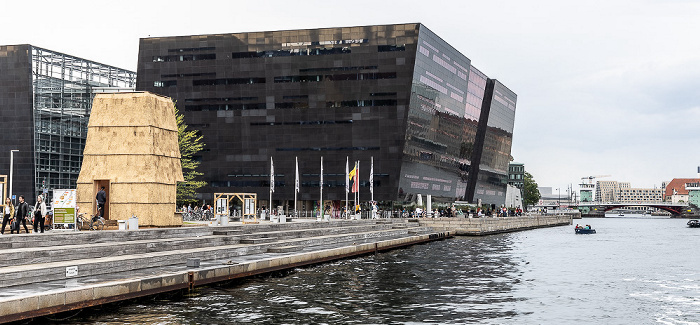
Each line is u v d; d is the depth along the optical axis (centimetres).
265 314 2827
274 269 4159
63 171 12162
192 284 3316
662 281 4334
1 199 4209
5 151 11700
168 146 5178
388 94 11888
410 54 11794
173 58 12562
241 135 12425
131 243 3747
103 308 2766
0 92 11706
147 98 4922
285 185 12294
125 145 4903
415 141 12412
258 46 12288
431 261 5334
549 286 3978
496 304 3256
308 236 5875
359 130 12019
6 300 2308
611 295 3644
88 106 12619
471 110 15875
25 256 3038
